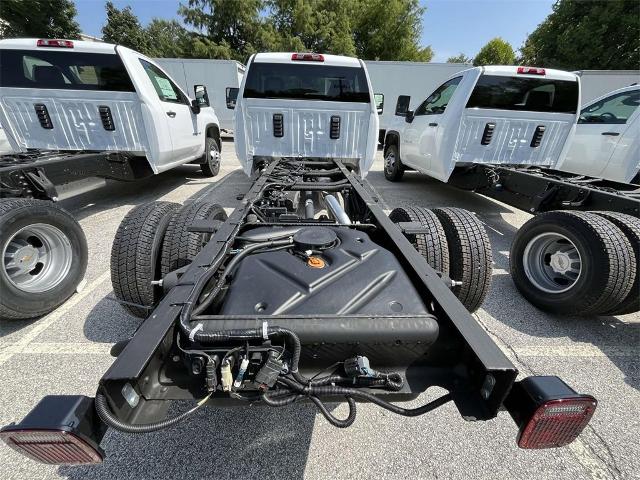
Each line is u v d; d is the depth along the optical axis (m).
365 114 4.24
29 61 3.91
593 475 1.40
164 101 4.68
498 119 4.37
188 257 2.00
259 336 1.05
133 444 1.49
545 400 0.87
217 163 7.15
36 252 2.32
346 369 1.13
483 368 1.01
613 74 12.01
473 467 1.43
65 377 1.83
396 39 27.61
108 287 2.74
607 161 4.44
